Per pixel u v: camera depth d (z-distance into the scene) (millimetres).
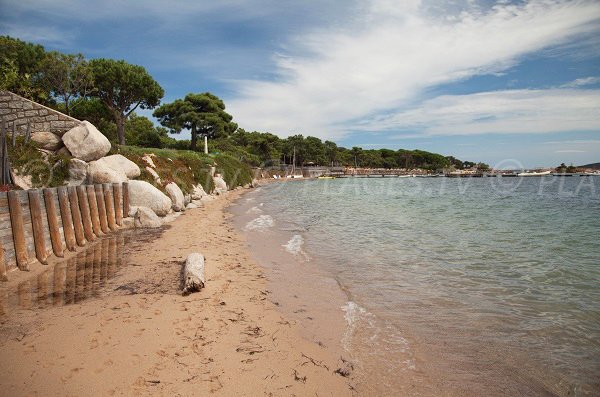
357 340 5727
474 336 5891
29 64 30047
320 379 4625
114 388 4148
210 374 4555
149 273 8789
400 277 9133
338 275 9281
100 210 13711
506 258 11141
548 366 4980
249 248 12273
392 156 180875
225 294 7480
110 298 7039
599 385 4547
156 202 17453
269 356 5113
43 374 4387
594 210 25016
